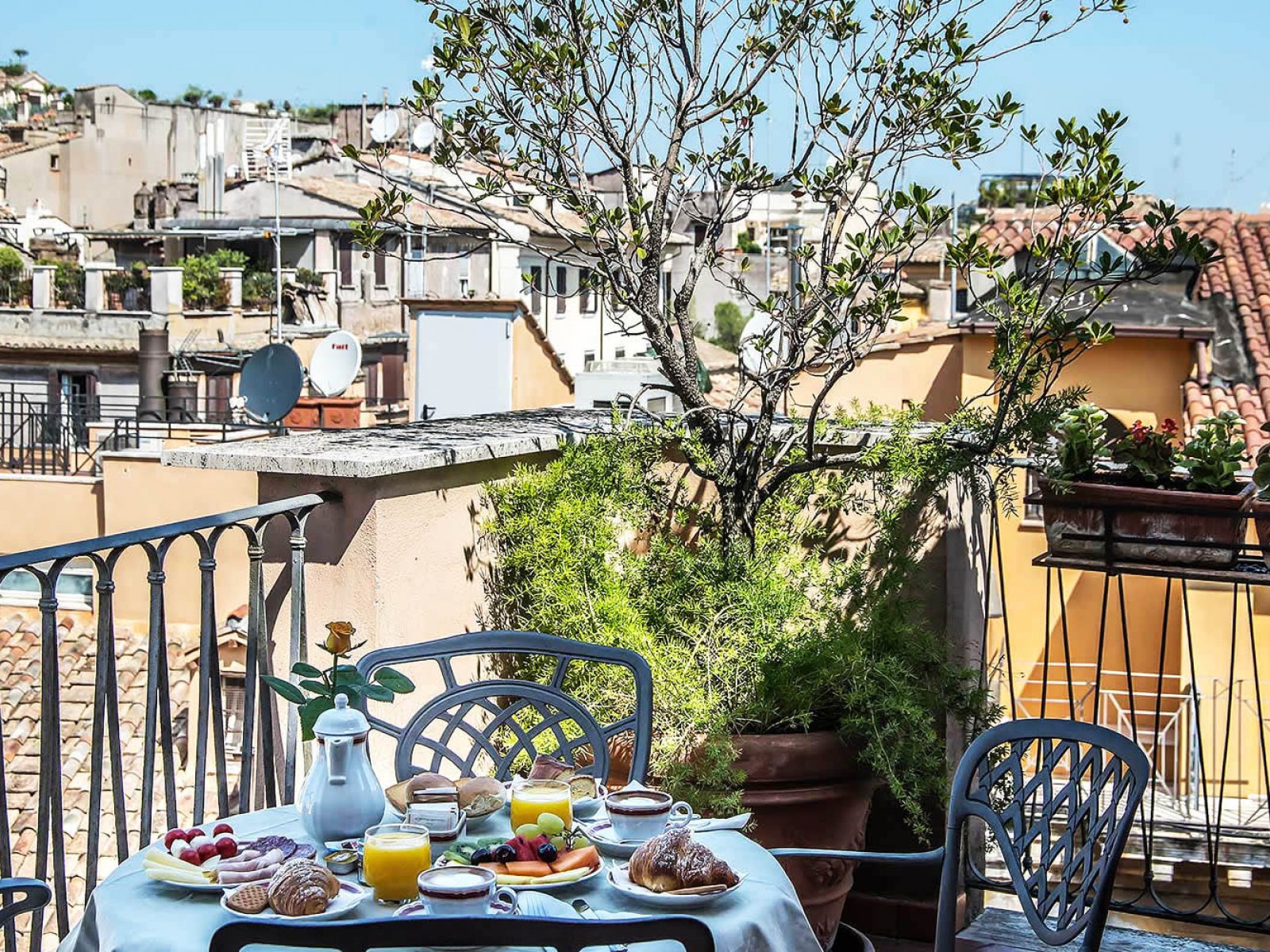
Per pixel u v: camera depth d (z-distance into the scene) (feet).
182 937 7.61
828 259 15.75
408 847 8.19
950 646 15.37
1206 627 45.57
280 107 245.45
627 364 72.08
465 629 14.52
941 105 14.97
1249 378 55.88
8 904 9.18
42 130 213.66
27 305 129.70
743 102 15.97
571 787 9.97
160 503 61.57
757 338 16.65
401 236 15.98
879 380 60.44
